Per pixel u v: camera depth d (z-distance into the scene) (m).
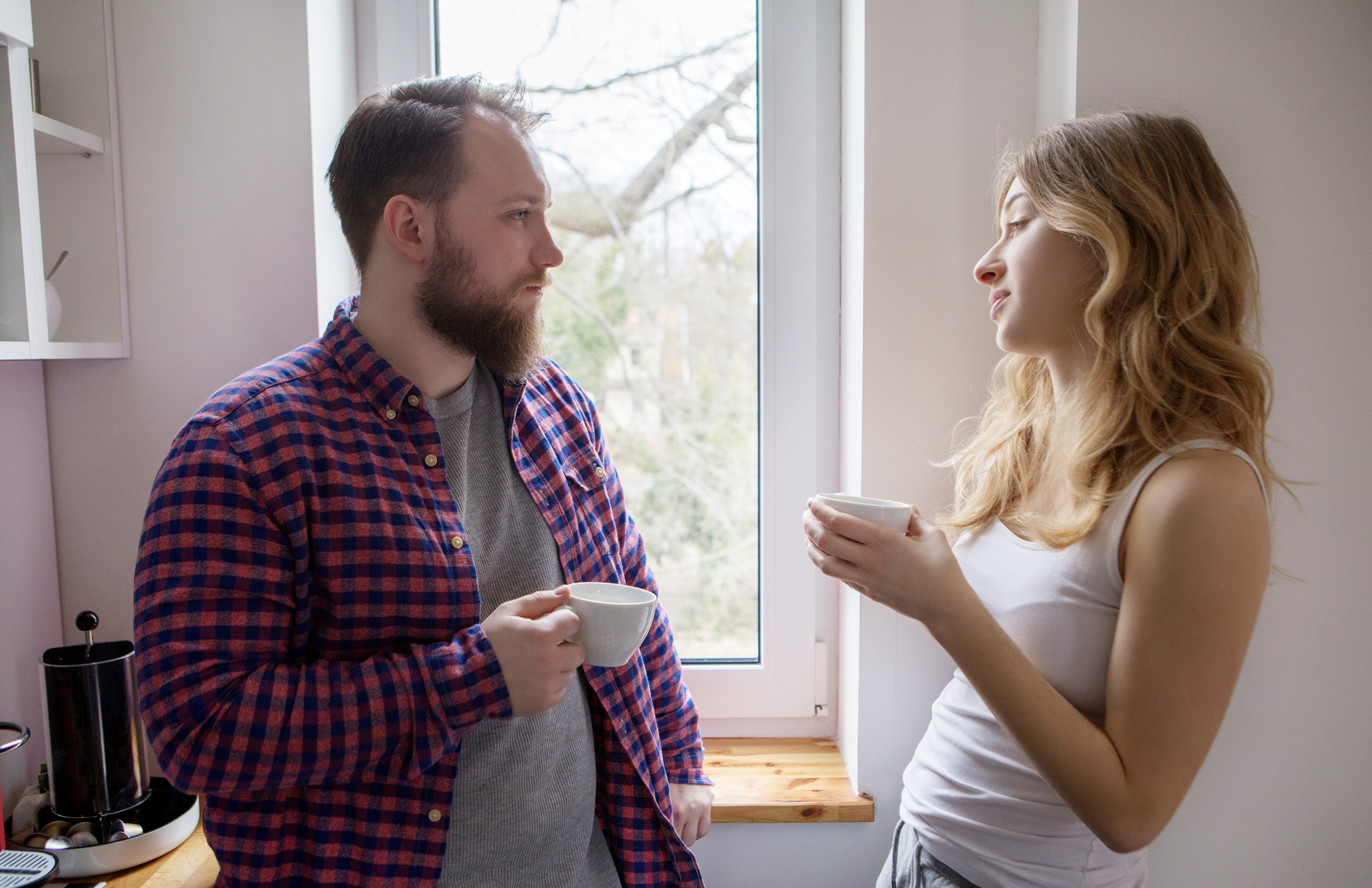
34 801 1.16
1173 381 0.81
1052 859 0.84
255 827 0.77
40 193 1.19
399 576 0.79
